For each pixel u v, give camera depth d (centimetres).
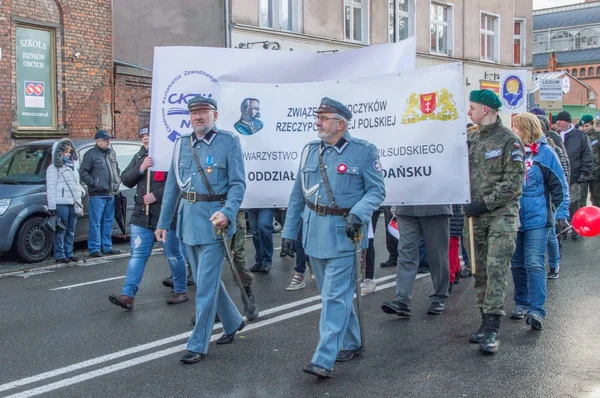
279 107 675
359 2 2448
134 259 728
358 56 692
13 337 634
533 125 640
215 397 480
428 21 2712
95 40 1623
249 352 577
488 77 3036
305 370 494
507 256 573
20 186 1050
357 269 512
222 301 591
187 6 2056
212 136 565
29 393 493
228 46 1983
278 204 680
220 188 556
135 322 681
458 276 846
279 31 2105
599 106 7575
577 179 1195
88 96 1612
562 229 748
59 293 823
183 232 561
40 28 1517
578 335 616
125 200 1138
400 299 675
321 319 511
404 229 679
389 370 528
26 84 1490
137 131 1756
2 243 1005
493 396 475
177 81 712
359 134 639
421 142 614
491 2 3028
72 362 559
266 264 930
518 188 567
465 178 597
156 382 511
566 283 835
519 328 643
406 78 622
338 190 509
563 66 7781
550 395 476
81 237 1130
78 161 1079
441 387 492
